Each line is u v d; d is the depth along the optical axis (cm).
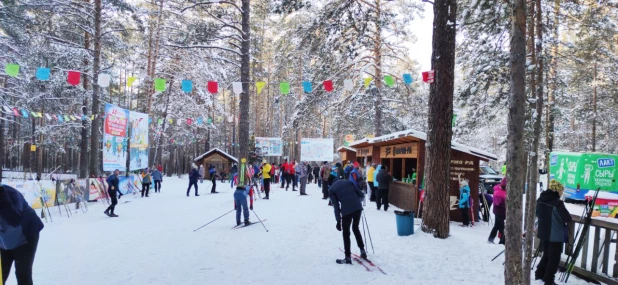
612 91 1948
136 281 537
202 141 4734
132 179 2003
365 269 594
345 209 629
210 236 853
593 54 1293
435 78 823
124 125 1814
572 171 1734
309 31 1266
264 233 887
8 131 3369
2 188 355
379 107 2150
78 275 563
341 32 1232
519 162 390
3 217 351
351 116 2525
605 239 539
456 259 646
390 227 941
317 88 1948
